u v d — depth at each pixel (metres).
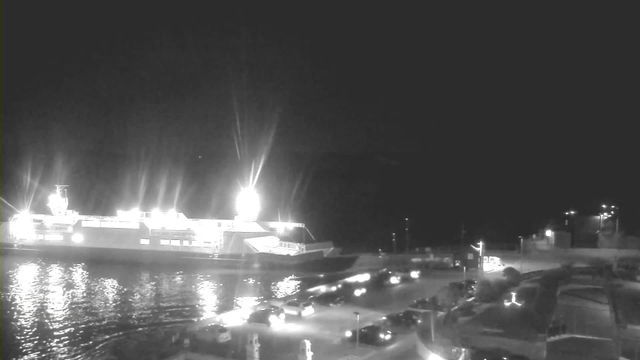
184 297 46.00
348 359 23.17
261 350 24.88
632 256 49.28
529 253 54.00
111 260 63.25
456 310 30.64
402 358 23.41
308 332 27.97
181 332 28.20
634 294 34.19
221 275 55.12
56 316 40.31
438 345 23.80
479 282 36.28
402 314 29.73
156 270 58.16
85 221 67.00
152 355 25.05
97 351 31.34
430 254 58.31
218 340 26.39
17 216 71.06
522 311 30.62
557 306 31.09
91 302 44.66
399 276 44.31
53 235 67.75
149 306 43.12
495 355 22.45
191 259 59.50
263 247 60.50
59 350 32.19
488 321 28.59
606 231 63.91
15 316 40.38
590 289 35.25
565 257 50.78
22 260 64.31
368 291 38.94
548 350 23.67
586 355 23.06
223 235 60.50
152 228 63.44
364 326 27.97
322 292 38.56
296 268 56.06
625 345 24.12
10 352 31.88
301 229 64.25
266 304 34.56
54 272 57.38
